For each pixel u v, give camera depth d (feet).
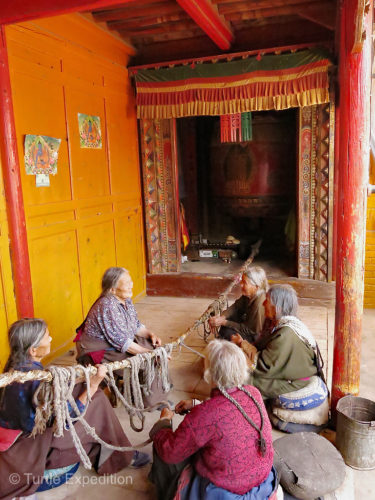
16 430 6.87
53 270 13.12
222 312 12.55
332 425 9.50
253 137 19.30
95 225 15.37
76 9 9.47
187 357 13.24
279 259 20.79
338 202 8.91
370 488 7.75
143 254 19.45
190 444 5.91
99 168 15.55
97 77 15.21
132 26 15.24
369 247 16.90
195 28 16.06
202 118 22.34
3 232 11.10
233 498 5.83
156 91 16.84
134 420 9.99
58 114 13.05
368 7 7.03
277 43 16.56
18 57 11.29
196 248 22.12
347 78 8.36
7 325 11.37
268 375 8.81
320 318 16.15
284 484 7.20
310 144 16.58
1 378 5.99
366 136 8.45
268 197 19.67
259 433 5.91
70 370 6.77
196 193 22.94
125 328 10.16
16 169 11.08
